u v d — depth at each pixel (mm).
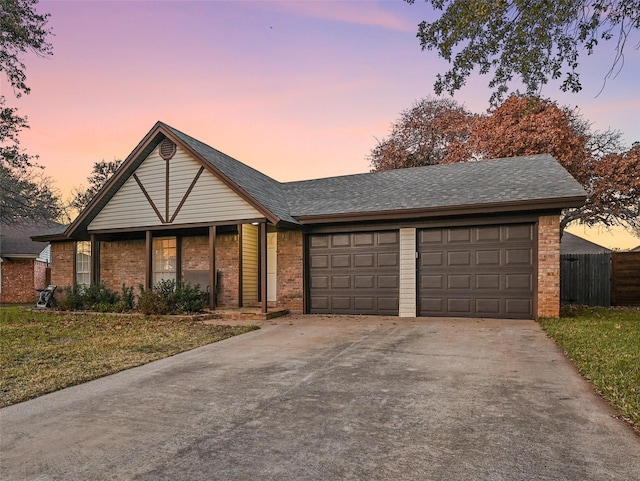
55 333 8469
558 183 9555
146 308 10781
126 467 2805
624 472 2609
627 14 6051
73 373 5336
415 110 26734
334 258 11109
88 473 2729
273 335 8016
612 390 4141
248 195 10531
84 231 12781
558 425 3369
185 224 11477
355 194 12109
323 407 3934
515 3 6172
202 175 11344
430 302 10156
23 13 14711
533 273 9289
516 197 9102
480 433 3242
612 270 13711
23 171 20625
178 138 11289
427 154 25625
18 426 3604
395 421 3537
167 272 13391
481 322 9000
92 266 12883
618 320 8984
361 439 3182
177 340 7566
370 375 5035
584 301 14000
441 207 9523
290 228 11070
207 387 4695
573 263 14203
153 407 4047
